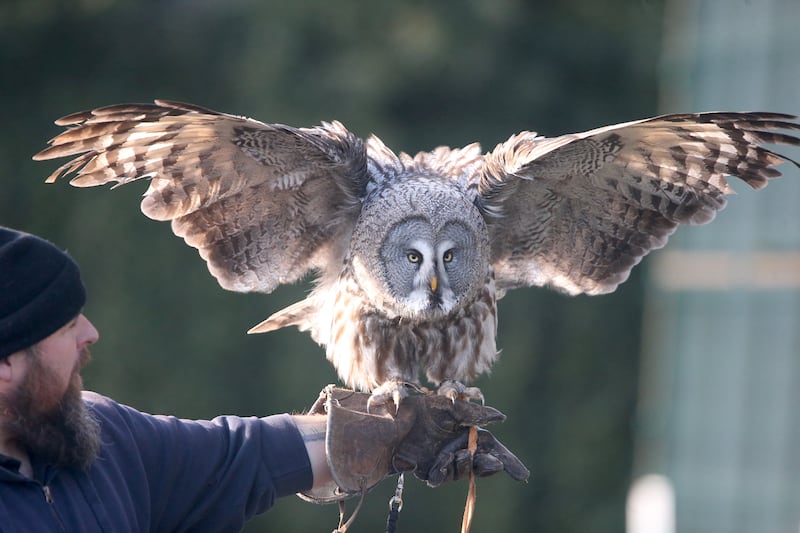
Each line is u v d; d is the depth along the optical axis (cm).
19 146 2677
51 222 2588
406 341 860
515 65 2862
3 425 581
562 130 2894
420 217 840
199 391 2433
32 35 2703
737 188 1320
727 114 755
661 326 1409
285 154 798
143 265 2469
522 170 812
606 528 2703
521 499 2703
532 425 2750
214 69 2750
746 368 1305
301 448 678
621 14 2989
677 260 1379
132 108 737
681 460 1363
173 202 809
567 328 2772
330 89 2575
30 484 574
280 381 2458
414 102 2731
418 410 723
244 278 865
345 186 842
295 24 2616
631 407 2762
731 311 1320
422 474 720
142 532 615
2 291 563
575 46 2925
